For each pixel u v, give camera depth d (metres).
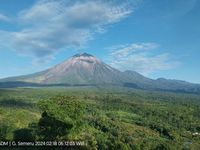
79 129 80.19
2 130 81.88
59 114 75.38
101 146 103.06
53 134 76.62
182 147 166.25
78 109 79.00
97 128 182.12
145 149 130.88
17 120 104.56
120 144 109.31
